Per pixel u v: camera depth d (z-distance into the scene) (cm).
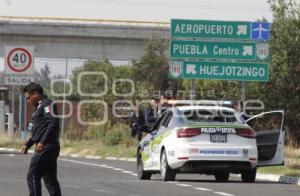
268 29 5062
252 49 5072
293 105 5847
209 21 5072
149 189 3045
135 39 13600
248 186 3253
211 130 3341
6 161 4759
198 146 3319
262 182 3597
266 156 3631
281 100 5853
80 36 13512
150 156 3588
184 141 3325
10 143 6962
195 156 3306
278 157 3653
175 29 5066
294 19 5878
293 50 5834
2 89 11112
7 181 3366
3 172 3903
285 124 5888
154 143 3556
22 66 6294
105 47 13612
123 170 4209
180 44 5066
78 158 5497
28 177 2378
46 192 2886
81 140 6944
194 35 5072
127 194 2850
